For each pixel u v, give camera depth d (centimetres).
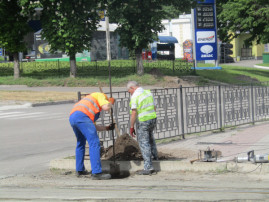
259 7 3700
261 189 671
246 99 1421
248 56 7594
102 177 800
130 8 3158
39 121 1720
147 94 836
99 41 4603
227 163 807
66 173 866
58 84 3294
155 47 5422
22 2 3247
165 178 785
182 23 6800
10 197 683
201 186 704
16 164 970
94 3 3312
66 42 3306
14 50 3512
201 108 1259
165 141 1141
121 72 3650
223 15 3912
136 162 854
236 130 1293
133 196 657
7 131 1491
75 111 809
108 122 1104
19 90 2988
